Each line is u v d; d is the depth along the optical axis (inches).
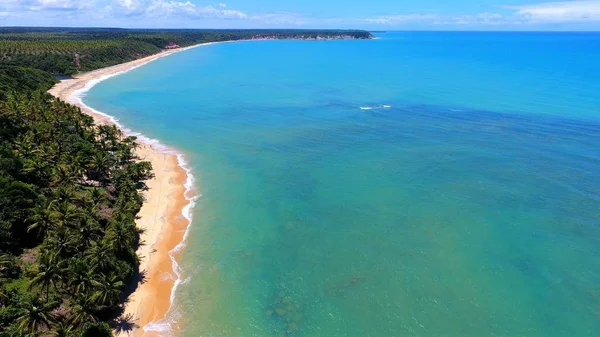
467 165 3331.7
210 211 2682.1
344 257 2241.6
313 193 2935.5
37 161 2534.5
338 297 1966.0
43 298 1619.1
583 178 3048.7
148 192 2891.2
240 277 2081.7
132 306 1836.9
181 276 2064.5
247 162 3496.6
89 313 1604.3
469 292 1987.0
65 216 2015.3
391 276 2095.2
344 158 3548.2
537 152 3570.4
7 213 1987.0
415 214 2632.9
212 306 1887.3
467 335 1758.1
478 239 2368.4
